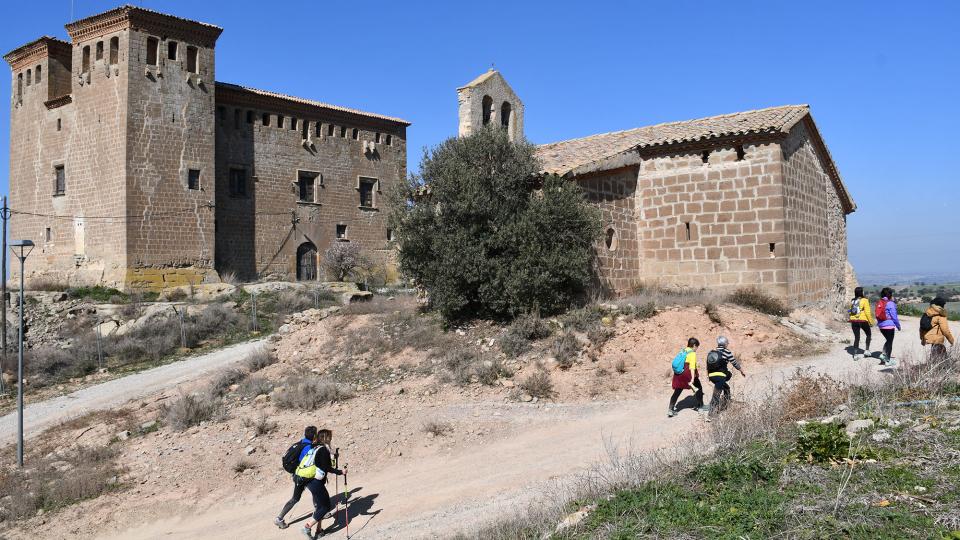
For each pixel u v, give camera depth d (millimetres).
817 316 20234
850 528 5895
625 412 13477
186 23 36969
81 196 36656
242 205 41500
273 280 41344
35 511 12367
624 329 16812
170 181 36281
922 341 12141
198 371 22562
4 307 25953
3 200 25578
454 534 8680
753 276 20234
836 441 7750
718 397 12133
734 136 20422
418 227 19656
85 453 14633
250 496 12195
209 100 38156
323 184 45812
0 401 22312
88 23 35969
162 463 13703
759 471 7461
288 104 43875
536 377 15289
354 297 35188
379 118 49125
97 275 35469
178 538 10766
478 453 12547
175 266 36219
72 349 27141
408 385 16344
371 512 10562
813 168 22969
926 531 5703
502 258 18750
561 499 8562
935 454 7266
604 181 21047
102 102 35812
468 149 19797
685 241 21531
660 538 6316
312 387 16359
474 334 18484
